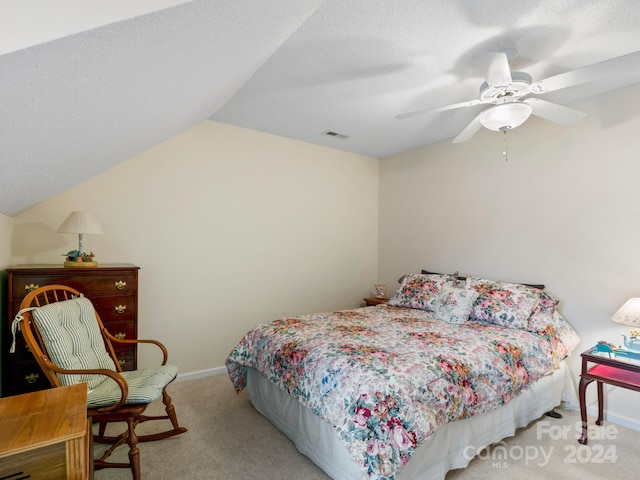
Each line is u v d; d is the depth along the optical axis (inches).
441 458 68.9
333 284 162.9
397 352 77.4
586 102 104.7
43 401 49.4
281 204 146.4
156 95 61.5
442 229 146.8
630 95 96.1
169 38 42.3
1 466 38.0
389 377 65.9
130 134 79.7
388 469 57.7
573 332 104.8
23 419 44.3
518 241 121.3
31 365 83.7
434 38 74.7
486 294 113.7
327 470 72.9
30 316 68.2
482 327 102.3
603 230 101.0
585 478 72.6
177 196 122.8
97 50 36.4
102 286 94.5
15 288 84.4
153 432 90.7
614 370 88.4
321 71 89.6
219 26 46.4
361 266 172.6
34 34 30.8
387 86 98.2
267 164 142.2
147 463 77.3
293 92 102.6
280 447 84.2
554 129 112.1
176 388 118.8
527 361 88.1
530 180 118.0
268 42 65.0
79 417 45.1
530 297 107.2
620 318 85.9
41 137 51.5
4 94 35.7
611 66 63.9
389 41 75.9
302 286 153.4
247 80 93.7
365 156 172.9
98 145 73.1
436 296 124.9
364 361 72.0
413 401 63.1
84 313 80.3
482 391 74.6
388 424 60.0
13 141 47.9
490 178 129.6
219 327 132.5
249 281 139.1
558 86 73.3
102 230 99.9
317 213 157.0
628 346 87.0
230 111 118.6
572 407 102.7
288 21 59.0
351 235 168.7
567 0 62.1
